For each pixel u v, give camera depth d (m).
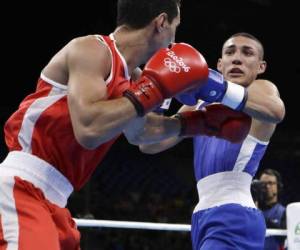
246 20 9.53
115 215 7.17
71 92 1.90
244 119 2.49
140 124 2.37
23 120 2.07
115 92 2.02
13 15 8.23
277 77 9.65
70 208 6.55
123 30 2.11
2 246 1.94
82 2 8.35
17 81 8.27
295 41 9.72
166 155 7.91
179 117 2.51
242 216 2.93
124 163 7.55
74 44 2.01
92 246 6.61
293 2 9.59
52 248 1.95
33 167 2.03
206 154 3.07
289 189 8.16
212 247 2.92
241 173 3.00
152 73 1.96
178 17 2.16
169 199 7.72
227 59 3.19
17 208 1.97
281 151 8.41
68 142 2.04
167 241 7.32
